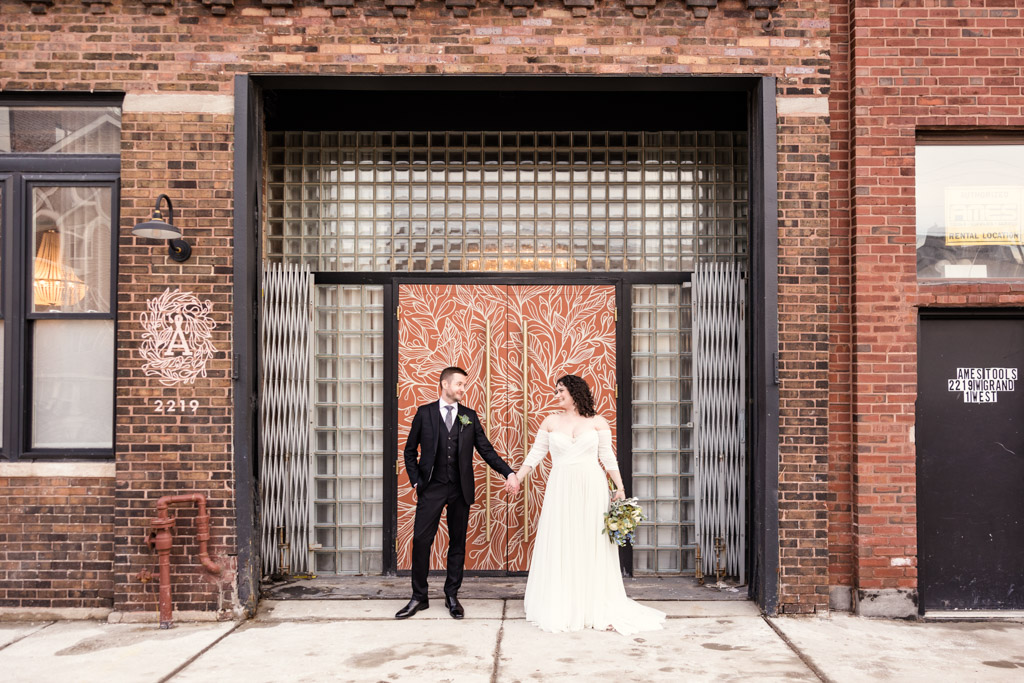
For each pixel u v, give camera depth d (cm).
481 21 576
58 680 449
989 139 591
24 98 584
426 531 562
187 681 447
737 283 655
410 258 675
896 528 564
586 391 552
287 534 655
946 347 586
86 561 570
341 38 574
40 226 594
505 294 664
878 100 575
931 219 594
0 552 571
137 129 570
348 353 674
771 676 452
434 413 564
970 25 576
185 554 559
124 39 571
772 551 567
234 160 571
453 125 677
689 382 666
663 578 655
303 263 672
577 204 675
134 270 567
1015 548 580
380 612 570
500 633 525
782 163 576
